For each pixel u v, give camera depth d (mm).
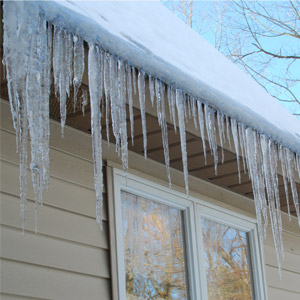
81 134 3273
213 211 4133
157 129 3129
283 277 4762
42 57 2059
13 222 2738
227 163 3723
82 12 2244
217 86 3090
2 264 2631
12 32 1905
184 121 2898
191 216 3865
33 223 2832
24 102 1999
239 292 4148
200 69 3166
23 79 1950
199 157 3605
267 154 3293
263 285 4387
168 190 3742
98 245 3119
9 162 2816
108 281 3098
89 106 2930
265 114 3480
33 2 1920
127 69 2404
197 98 2732
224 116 2930
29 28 1921
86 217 3123
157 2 4203
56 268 2857
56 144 3100
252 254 4441
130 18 2934
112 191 3309
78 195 3127
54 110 3002
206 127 2822
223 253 4133
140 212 3510
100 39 2211
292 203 4719
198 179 4090
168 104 2822
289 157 3500
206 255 3961
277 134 3307
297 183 3986
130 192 3488
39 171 2121
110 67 2314
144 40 2717
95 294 2998
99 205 2414
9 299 2607
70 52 2160
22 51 1929
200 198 4031
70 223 3020
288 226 5062
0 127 2822
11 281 2639
